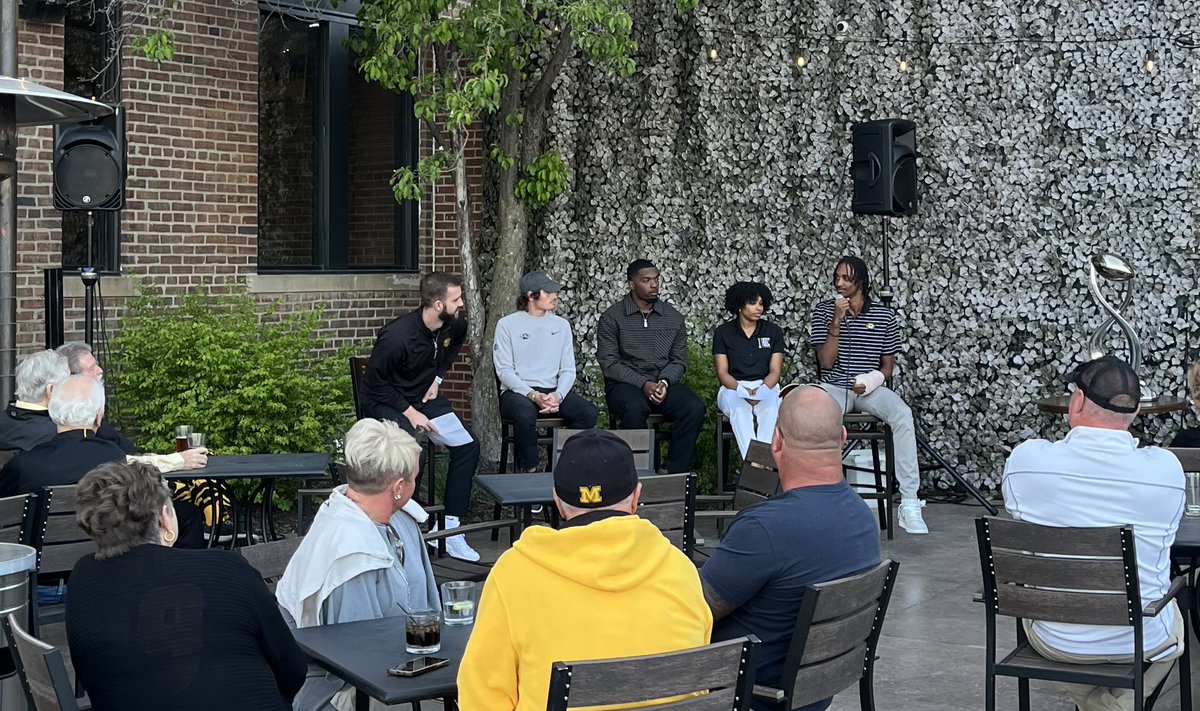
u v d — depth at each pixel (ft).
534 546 10.06
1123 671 14.10
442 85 32.35
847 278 30.83
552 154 34.76
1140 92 31.86
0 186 26.00
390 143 37.27
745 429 30.12
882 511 29.91
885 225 31.81
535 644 9.95
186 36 31.89
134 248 31.22
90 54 30.76
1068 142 32.48
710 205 35.17
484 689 10.09
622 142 35.73
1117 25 31.94
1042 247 32.83
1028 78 32.65
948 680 18.81
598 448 10.33
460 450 27.02
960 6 32.99
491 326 34.91
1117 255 32.24
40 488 17.12
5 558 13.73
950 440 33.88
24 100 23.39
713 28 34.88
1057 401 30.12
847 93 33.88
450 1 30.96
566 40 33.14
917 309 33.83
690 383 32.76
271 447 29.60
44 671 10.24
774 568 11.79
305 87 35.50
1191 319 31.71
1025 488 14.66
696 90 35.12
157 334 29.68
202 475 20.57
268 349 30.01
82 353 22.40
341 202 36.35
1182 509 14.51
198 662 10.58
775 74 34.45
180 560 10.87
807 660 11.68
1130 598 13.78
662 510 18.65
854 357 31.09
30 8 28.35
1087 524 14.25
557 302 36.27
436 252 37.63
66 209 26.58
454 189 37.06
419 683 10.64
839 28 33.78
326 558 12.82
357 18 33.42
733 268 35.09
